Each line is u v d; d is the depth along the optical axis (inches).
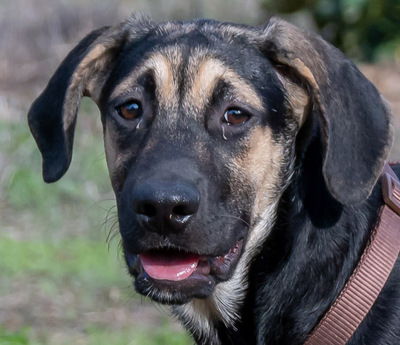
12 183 541.6
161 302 230.4
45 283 430.6
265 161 245.4
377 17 561.6
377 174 233.0
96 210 516.7
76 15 770.2
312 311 235.8
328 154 230.5
